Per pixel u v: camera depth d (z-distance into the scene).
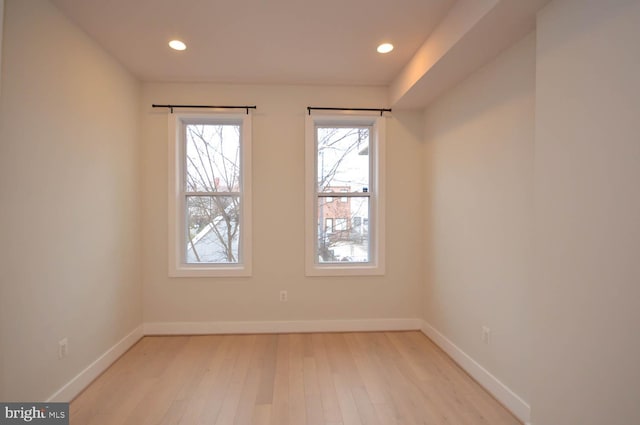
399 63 2.78
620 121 1.19
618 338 1.21
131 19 2.10
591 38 1.30
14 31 1.63
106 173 2.50
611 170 1.23
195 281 3.15
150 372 2.41
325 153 3.38
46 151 1.86
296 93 3.21
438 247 2.97
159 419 1.85
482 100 2.28
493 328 2.14
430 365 2.55
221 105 3.15
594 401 1.30
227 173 3.29
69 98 2.07
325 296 3.25
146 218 3.09
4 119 1.58
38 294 1.80
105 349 2.46
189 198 3.28
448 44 2.05
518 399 1.89
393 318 3.31
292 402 2.02
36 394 1.78
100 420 1.84
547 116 1.53
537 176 1.59
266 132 3.19
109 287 2.53
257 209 3.19
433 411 1.94
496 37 1.88
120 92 2.71
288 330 3.22
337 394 2.11
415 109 3.29
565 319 1.43
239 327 3.18
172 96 3.11
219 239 3.29
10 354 1.62
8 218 1.60
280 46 2.47
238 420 1.84
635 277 1.15
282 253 3.21
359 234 3.42
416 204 3.32
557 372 1.47
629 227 1.17
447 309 2.79
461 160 2.57
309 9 2.01
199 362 2.57
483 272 2.26
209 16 2.08
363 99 3.27
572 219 1.39
